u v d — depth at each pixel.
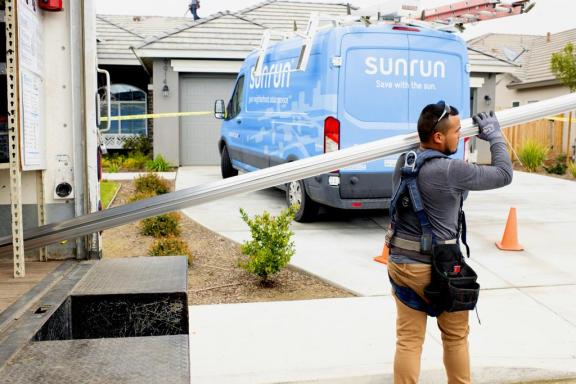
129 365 1.94
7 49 2.86
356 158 3.17
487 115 3.27
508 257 7.02
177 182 12.98
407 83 8.02
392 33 7.93
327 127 7.82
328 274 6.26
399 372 3.26
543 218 9.30
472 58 17.31
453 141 3.25
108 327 2.73
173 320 2.77
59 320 2.54
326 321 4.96
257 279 6.25
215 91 16.75
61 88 3.45
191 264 6.77
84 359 1.99
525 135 20.03
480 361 4.18
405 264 3.21
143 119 19.52
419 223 3.20
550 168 16.16
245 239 7.79
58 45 3.42
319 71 8.02
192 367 4.09
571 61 17.66
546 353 4.36
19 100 2.93
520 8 7.68
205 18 16.97
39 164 3.32
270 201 10.84
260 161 10.14
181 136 16.77
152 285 2.84
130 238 7.98
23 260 3.03
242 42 16.27
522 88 25.56
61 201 3.50
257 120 10.24
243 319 5.01
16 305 2.52
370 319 5.00
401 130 8.01
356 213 9.77
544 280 6.14
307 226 8.76
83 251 3.46
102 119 4.55
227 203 10.65
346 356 4.27
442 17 8.64
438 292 3.13
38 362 1.96
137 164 16.27
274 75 9.54
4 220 3.47
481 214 9.66
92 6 3.44
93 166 3.51
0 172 3.45
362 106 7.86
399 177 3.47
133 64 18.30
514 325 4.91
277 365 4.12
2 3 3.23
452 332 3.30
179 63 16.16
